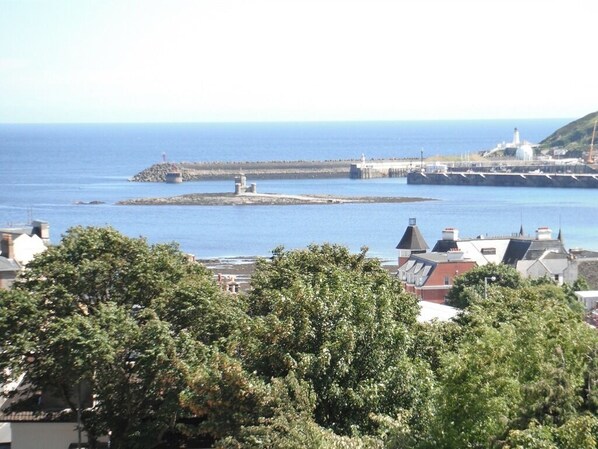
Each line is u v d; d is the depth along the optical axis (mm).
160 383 76625
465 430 59000
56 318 83125
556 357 66500
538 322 69938
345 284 74750
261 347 69625
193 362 75625
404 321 87750
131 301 89188
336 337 68375
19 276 91188
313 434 59062
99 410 83312
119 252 92938
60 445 86750
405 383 68500
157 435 79438
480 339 64812
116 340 79000
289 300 71500
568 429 54781
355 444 58594
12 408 86500
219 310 85500
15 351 80188
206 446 84812
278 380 64188
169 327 81250
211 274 101375
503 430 58250
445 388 60156
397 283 95000
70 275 88312
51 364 79312
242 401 65250
